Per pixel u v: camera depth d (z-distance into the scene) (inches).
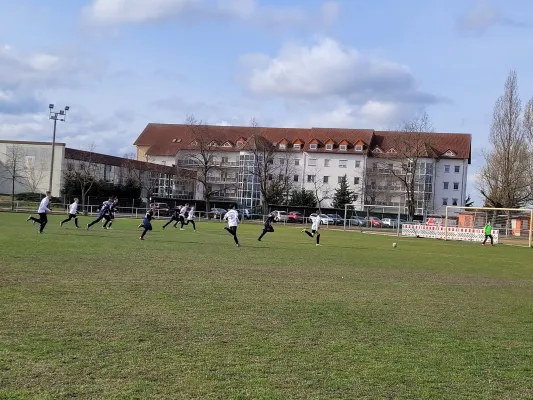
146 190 3198.8
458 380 261.3
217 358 276.4
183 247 924.6
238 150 3932.1
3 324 322.7
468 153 3912.4
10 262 592.7
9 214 1859.0
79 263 618.5
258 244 1116.5
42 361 257.3
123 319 350.6
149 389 227.6
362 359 288.7
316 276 630.5
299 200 3550.7
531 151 2370.8
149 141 4156.0
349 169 3882.9
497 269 877.8
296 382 245.9
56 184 2652.6
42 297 408.5
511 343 343.6
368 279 633.6
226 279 560.4
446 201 3887.8
